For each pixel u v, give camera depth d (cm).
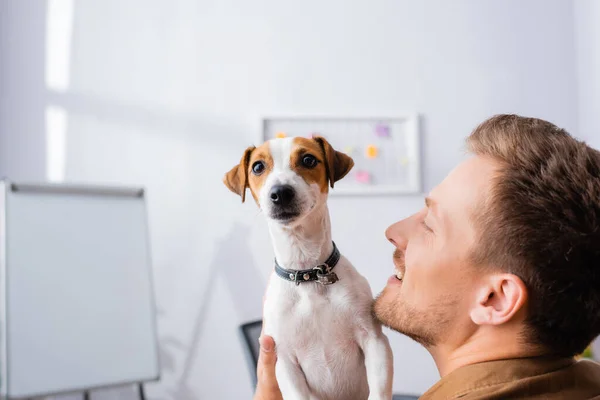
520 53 285
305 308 120
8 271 205
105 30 276
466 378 67
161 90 276
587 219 63
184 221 271
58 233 220
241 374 266
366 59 281
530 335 68
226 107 276
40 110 271
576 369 65
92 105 273
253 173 140
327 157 139
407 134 278
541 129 72
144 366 224
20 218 213
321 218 125
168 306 268
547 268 64
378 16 283
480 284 72
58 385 205
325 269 122
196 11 279
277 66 279
